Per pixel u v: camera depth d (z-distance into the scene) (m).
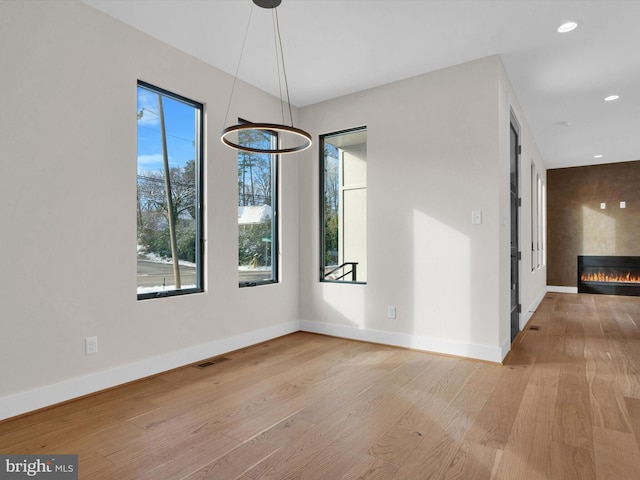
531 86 4.11
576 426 2.20
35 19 2.42
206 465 1.82
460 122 3.58
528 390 2.74
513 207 4.35
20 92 2.35
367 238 4.11
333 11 2.76
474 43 3.22
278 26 2.96
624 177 7.88
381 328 4.03
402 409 2.43
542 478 1.71
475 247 3.48
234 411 2.41
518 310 4.61
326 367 3.28
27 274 2.37
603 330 4.69
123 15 2.81
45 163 2.45
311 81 3.95
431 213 3.72
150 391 2.74
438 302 3.68
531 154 5.93
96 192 2.72
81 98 2.64
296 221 4.63
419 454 1.91
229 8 2.72
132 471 1.77
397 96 3.94
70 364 2.57
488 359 3.39
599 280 8.10
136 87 2.98
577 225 8.30
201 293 3.47
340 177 4.50
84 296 2.64
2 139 2.27
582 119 5.20
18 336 2.33
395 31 3.03
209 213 3.56
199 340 3.44
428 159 3.74
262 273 4.26
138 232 3.08
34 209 2.40
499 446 1.98
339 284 4.34
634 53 3.39
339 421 2.27
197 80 3.46
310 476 1.73
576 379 2.97
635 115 5.03
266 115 4.21
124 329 2.88
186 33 3.05
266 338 4.16
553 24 2.94
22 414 2.33
